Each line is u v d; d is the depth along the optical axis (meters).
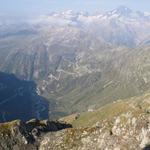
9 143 59.25
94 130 57.09
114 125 56.69
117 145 54.09
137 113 56.66
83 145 55.59
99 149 54.31
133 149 52.97
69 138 57.41
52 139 58.59
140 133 54.34
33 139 60.16
